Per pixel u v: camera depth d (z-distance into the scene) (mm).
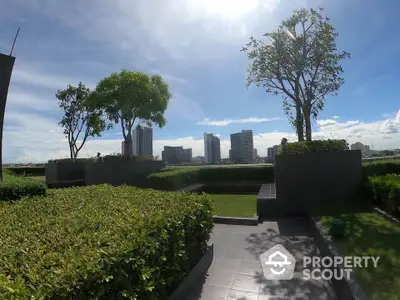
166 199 4016
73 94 21656
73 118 21906
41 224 2734
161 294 2662
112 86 14680
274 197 7328
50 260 1865
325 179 7125
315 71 9602
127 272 2045
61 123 21703
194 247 3664
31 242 2236
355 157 7090
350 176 7074
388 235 4051
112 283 1875
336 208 6250
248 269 3977
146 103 15133
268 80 10391
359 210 5914
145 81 15094
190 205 3707
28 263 1819
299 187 7191
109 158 13789
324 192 7113
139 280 2160
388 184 5312
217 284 3539
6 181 5039
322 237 4207
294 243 5004
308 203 7141
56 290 1521
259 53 9891
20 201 4031
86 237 2305
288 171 7250
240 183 13031
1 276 1584
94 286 1724
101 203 3738
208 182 13383
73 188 5496
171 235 2900
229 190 12734
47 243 2197
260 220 6867
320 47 9281
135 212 3111
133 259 2086
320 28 9336
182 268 3178
